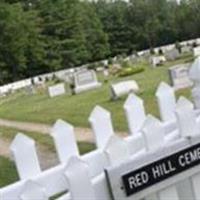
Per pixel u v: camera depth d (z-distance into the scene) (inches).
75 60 2878.9
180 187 117.0
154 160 109.7
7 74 2532.0
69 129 132.6
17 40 2549.2
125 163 105.4
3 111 908.0
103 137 140.0
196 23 3671.3
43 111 689.0
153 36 3673.7
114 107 552.7
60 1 2891.2
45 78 2150.6
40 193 94.7
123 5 3639.3
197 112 151.9
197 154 117.7
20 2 2864.2
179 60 1401.3
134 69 1238.9
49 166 297.6
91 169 125.1
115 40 3540.8
